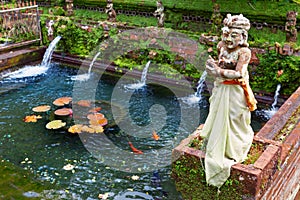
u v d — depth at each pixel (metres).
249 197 2.52
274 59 5.79
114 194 3.68
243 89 2.51
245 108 2.56
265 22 7.18
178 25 8.03
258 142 2.90
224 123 2.55
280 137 3.31
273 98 5.80
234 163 2.57
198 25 7.82
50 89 6.45
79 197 3.62
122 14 8.94
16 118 5.32
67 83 6.75
